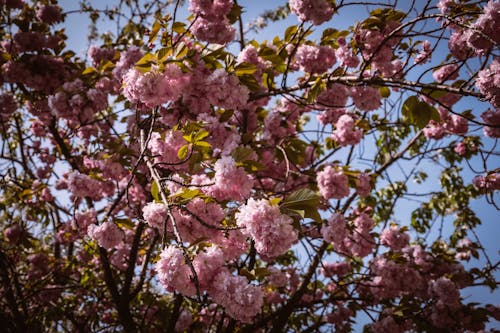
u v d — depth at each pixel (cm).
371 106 370
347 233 422
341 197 377
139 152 426
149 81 257
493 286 536
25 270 700
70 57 520
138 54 416
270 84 376
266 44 389
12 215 651
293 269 641
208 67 302
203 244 227
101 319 640
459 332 491
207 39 330
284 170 473
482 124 250
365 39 329
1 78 501
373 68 358
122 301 503
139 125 326
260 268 254
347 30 347
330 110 502
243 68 304
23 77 489
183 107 329
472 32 266
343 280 584
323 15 303
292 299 542
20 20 513
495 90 249
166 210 237
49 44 507
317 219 208
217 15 315
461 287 550
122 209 569
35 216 667
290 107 525
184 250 192
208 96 301
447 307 494
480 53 273
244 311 203
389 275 496
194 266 205
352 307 554
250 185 238
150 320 612
